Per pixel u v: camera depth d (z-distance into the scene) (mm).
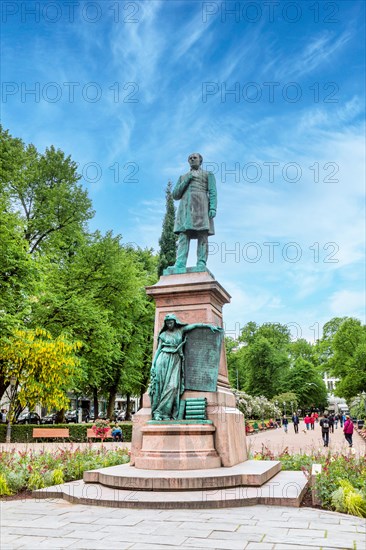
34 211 31609
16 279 23906
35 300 26500
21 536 6359
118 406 85250
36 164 32188
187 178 13469
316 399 86562
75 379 30094
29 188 31875
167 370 11344
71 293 29078
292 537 6289
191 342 11688
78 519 7320
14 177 30031
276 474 11273
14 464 10914
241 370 82812
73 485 9828
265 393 76812
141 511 7898
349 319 66812
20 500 9047
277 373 78312
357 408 53594
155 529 6688
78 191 32812
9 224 24547
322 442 30031
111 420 37906
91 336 30016
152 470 10125
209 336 11633
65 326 29016
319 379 87812
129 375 38375
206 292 12039
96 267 32125
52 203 31062
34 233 31797
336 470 10086
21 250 24125
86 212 33312
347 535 6406
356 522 7195
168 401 11125
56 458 12227
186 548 5773
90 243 33531
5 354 24203
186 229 13141
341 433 42594
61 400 27234
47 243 31516
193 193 13375
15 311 24562
